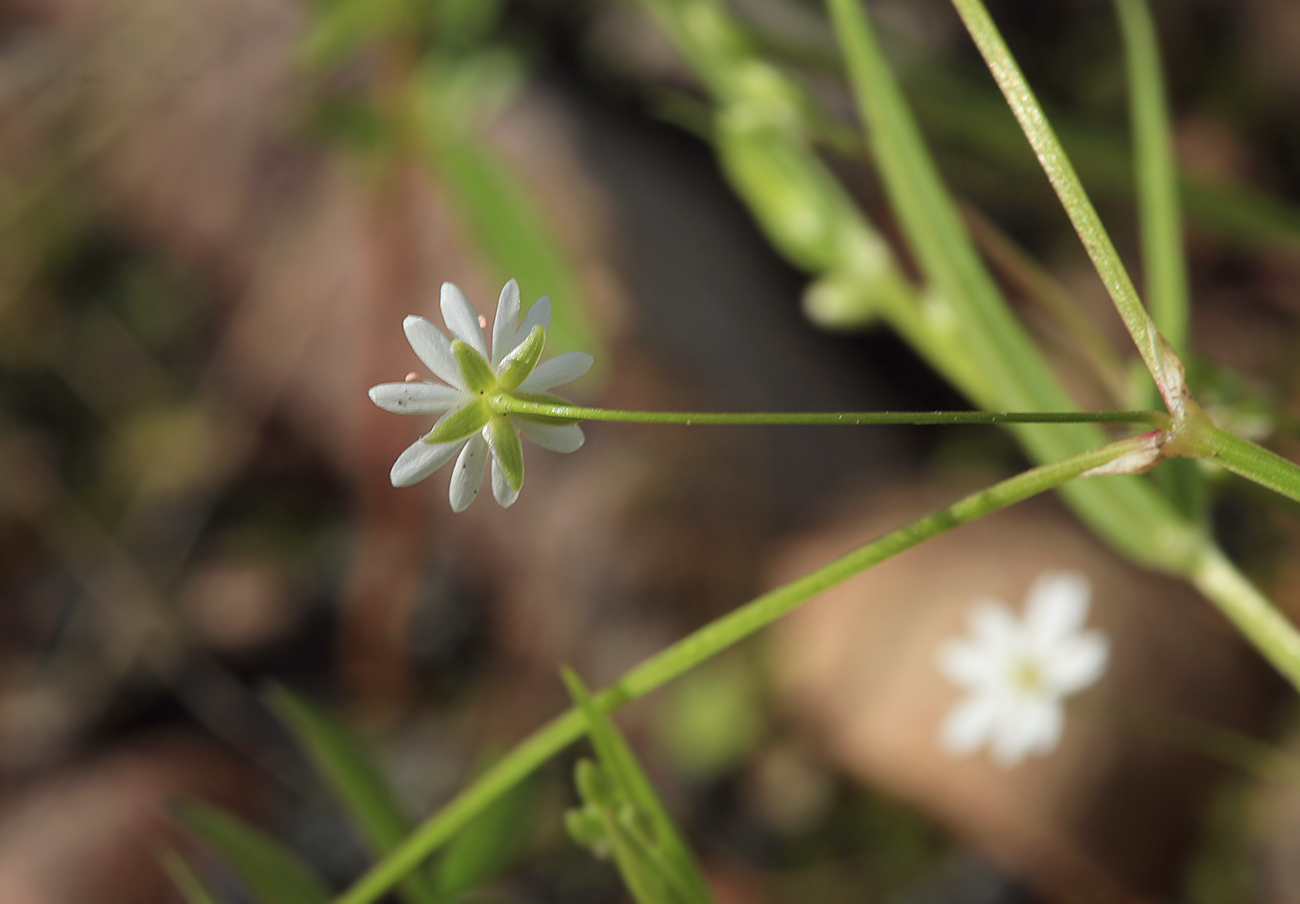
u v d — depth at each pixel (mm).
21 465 425
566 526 376
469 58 286
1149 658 292
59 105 457
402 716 367
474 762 346
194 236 458
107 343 452
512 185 266
